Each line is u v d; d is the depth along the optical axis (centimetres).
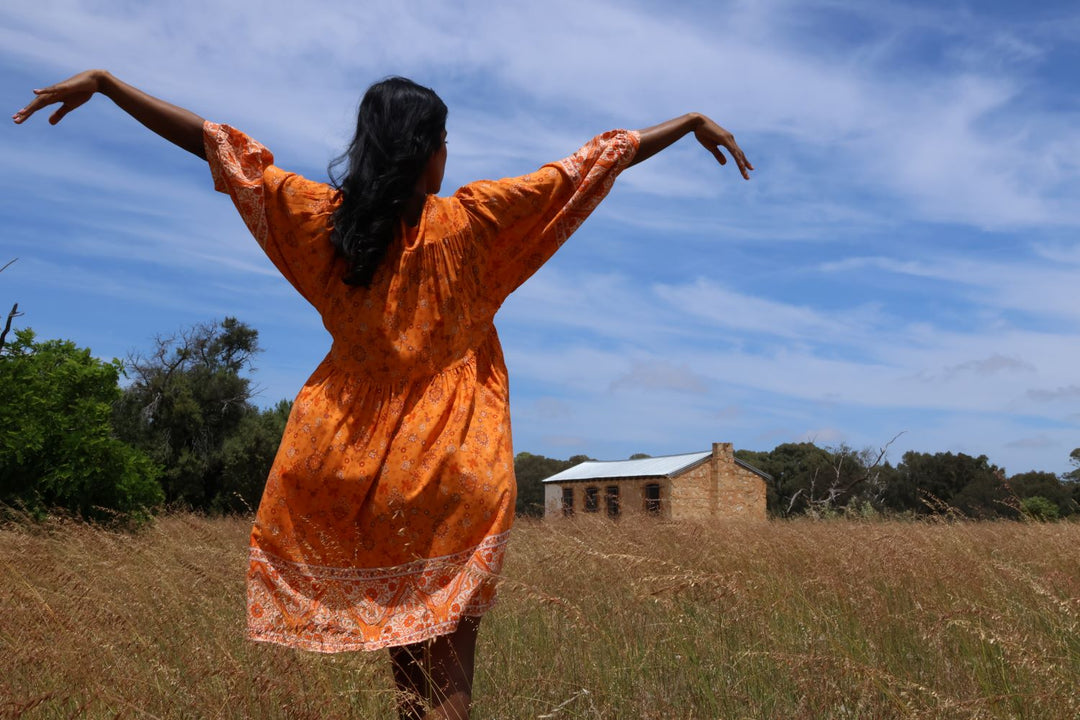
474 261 242
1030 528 761
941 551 573
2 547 609
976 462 4106
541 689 310
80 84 246
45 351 1811
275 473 238
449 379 238
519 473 6775
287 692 256
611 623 396
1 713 267
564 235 251
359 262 229
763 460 5953
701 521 1030
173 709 274
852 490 2478
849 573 499
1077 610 354
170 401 3669
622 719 304
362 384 237
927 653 365
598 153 253
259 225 244
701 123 274
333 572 233
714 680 340
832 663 306
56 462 1659
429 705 229
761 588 402
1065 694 274
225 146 250
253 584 236
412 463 231
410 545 230
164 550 636
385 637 227
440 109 243
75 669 304
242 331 4194
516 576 477
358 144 237
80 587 448
